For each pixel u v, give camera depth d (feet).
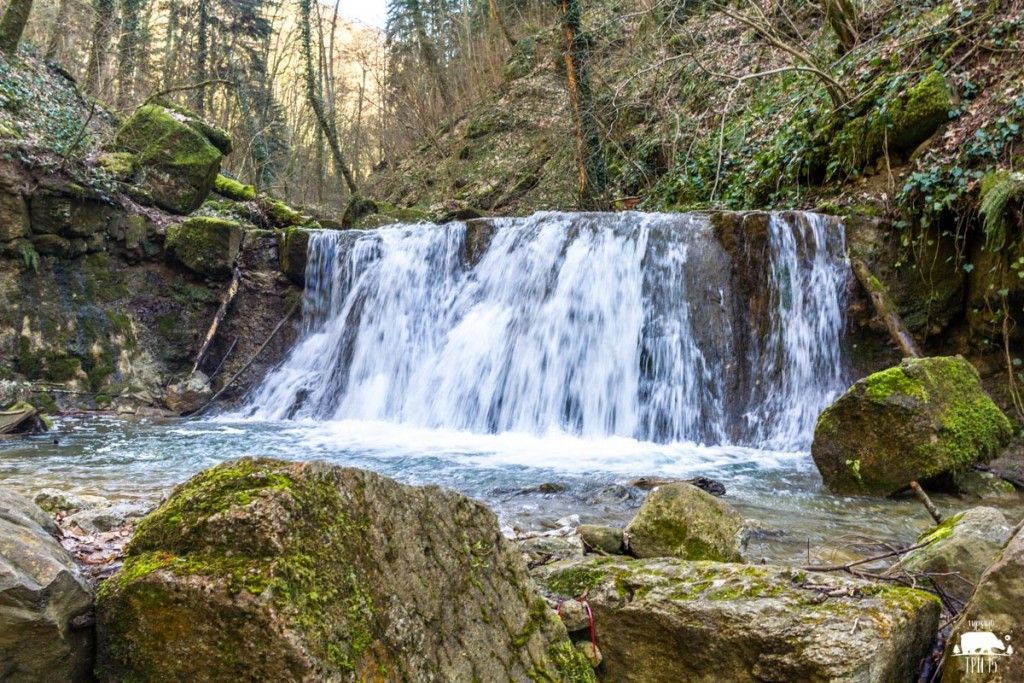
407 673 5.61
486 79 87.30
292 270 40.29
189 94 101.50
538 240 33.68
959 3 33.53
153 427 30.45
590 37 54.44
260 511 5.32
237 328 39.55
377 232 39.22
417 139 94.38
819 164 35.32
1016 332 24.50
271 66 136.05
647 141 51.72
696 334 28.91
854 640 7.42
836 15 40.14
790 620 7.77
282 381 38.01
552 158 64.13
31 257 32.91
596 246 31.89
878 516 15.96
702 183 43.52
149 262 37.81
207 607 5.08
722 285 29.14
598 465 22.21
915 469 17.44
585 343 31.04
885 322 26.25
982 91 29.30
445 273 36.27
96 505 14.33
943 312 26.63
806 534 14.37
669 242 30.30
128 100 77.36
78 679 5.37
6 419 26.76
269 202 49.47
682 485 12.19
